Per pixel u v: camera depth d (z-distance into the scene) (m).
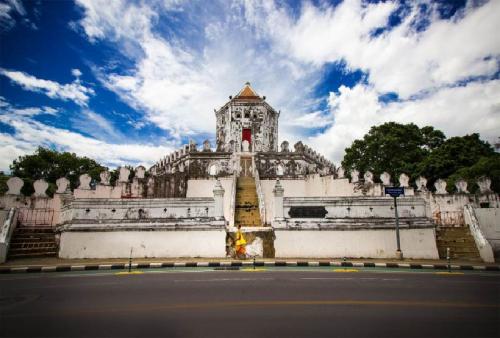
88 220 17.50
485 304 7.87
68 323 6.33
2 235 17.02
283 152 34.56
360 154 40.03
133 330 5.93
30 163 41.16
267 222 22.69
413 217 18.44
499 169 26.56
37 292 9.08
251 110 41.22
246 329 5.99
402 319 6.64
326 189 29.12
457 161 32.34
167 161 38.53
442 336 5.71
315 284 10.22
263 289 9.41
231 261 15.43
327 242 17.67
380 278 11.49
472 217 19.72
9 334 5.75
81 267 13.79
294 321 6.46
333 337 5.60
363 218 18.30
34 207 20.83
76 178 43.66
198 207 18.11
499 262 16.48
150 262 15.06
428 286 10.05
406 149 37.69
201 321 6.44
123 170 26.75
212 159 34.47
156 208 18.03
